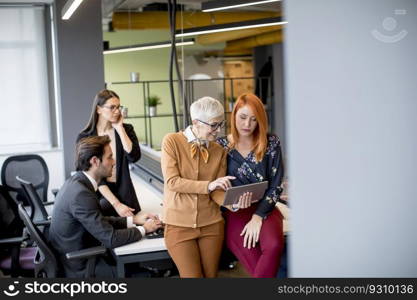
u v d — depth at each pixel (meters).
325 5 0.92
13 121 7.10
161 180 4.68
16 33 6.99
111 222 3.22
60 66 6.14
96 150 3.03
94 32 6.21
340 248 0.95
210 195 2.74
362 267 0.95
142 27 9.39
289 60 0.92
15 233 4.33
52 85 7.18
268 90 12.73
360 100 0.93
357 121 0.94
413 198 0.96
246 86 13.78
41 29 7.07
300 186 0.93
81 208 2.92
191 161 2.73
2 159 6.88
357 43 0.93
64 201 2.99
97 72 6.25
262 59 13.59
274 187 2.76
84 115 6.25
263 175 2.77
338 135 0.93
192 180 2.69
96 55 6.24
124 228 3.24
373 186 0.95
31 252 3.85
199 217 2.70
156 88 12.38
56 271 3.04
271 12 9.96
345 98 0.93
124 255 2.88
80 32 6.18
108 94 3.54
